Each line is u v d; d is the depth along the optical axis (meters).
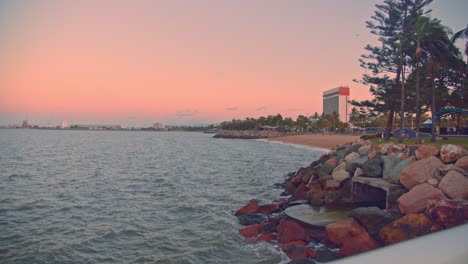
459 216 8.47
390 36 36.88
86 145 73.69
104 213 14.12
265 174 27.84
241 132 162.00
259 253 9.52
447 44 31.78
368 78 38.38
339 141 69.50
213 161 39.81
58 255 9.42
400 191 12.62
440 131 42.56
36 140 92.44
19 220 12.94
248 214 13.37
